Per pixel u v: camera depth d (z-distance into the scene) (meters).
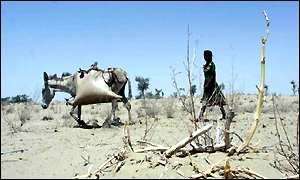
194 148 9.60
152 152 9.45
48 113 25.50
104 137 13.00
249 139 9.46
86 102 16.00
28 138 12.70
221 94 15.60
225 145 9.72
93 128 15.74
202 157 9.25
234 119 18.22
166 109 21.77
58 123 18.84
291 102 29.30
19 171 8.68
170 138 12.90
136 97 38.47
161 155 9.04
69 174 8.48
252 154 9.82
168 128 14.92
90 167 8.41
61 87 16.67
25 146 11.22
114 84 16.31
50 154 10.09
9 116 23.61
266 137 13.57
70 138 12.69
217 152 9.69
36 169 8.83
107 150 10.45
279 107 24.75
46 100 16.70
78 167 8.98
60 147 10.97
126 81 16.53
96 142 11.90
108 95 15.85
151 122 17.31
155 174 8.26
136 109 26.81
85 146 11.13
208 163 8.91
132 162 8.86
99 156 9.85
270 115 20.80
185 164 8.78
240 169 8.42
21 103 32.06
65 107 30.97
